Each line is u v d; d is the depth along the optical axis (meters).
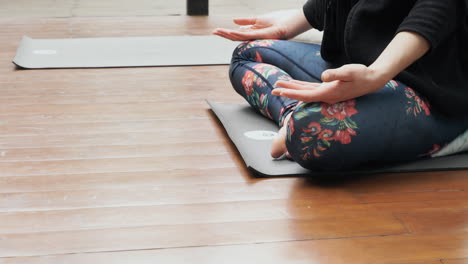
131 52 3.25
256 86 2.11
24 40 3.43
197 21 4.25
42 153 1.87
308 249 1.34
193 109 2.34
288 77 2.06
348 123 1.62
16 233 1.39
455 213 1.52
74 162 1.80
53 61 3.03
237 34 2.24
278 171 1.73
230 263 1.28
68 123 2.15
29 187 1.63
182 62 3.06
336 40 1.92
